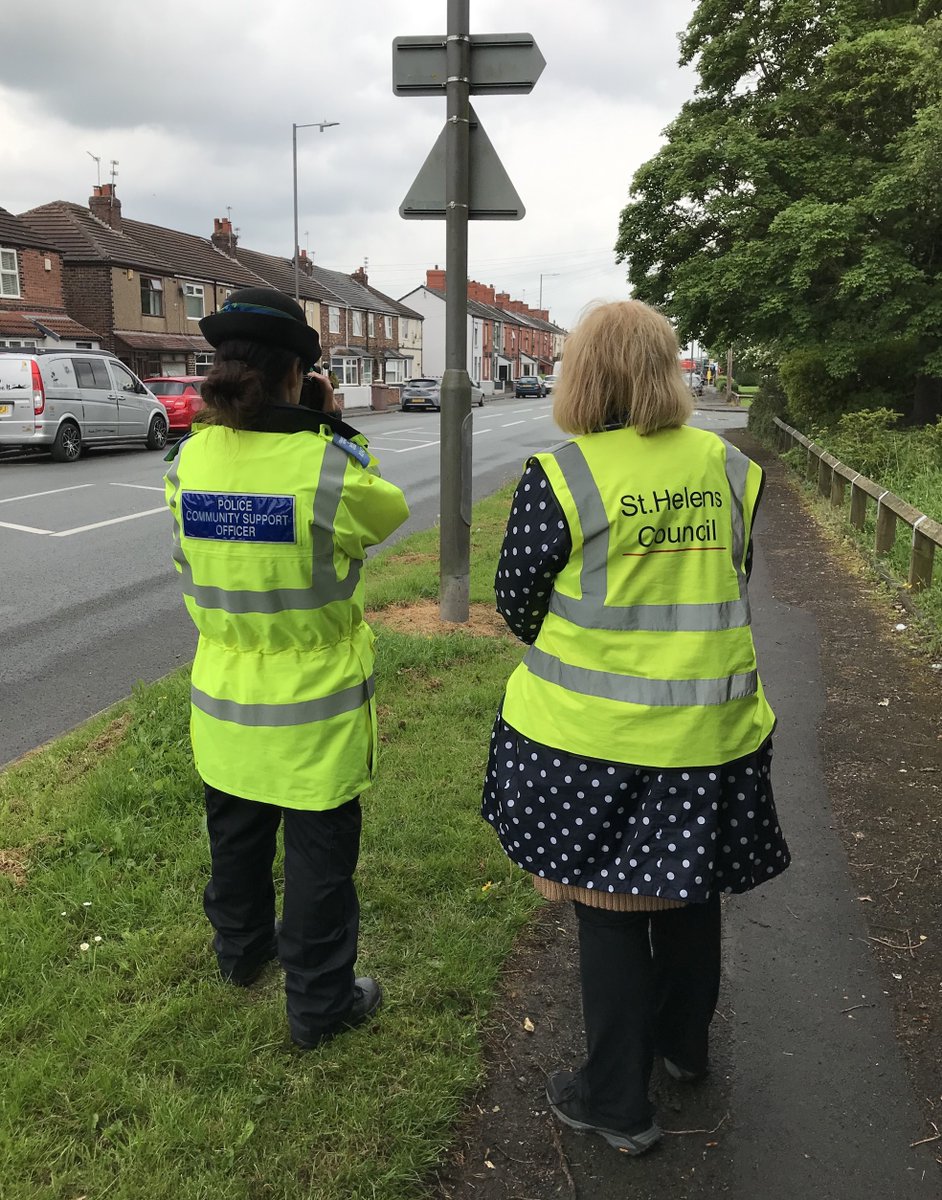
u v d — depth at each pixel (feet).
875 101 51.37
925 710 15.05
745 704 5.95
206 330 6.71
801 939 9.18
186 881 9.57
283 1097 6.86
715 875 5.98
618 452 5.90
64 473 47.42
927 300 48.32
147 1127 6.56
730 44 55.01
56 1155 6.30
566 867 5.96
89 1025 7.45
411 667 16.07
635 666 5.79
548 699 6.05
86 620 21.27
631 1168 6.49
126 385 58.75
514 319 278.67
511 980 8.41
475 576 23.02
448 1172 6.44
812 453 42.32
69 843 10.15
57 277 87.51
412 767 12.16
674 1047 7.11
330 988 7.24
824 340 50.52
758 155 51.62
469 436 18.20
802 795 12.17
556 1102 6.89
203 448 6.89
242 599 6.81
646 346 5.83
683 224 58.08
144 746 12.28
